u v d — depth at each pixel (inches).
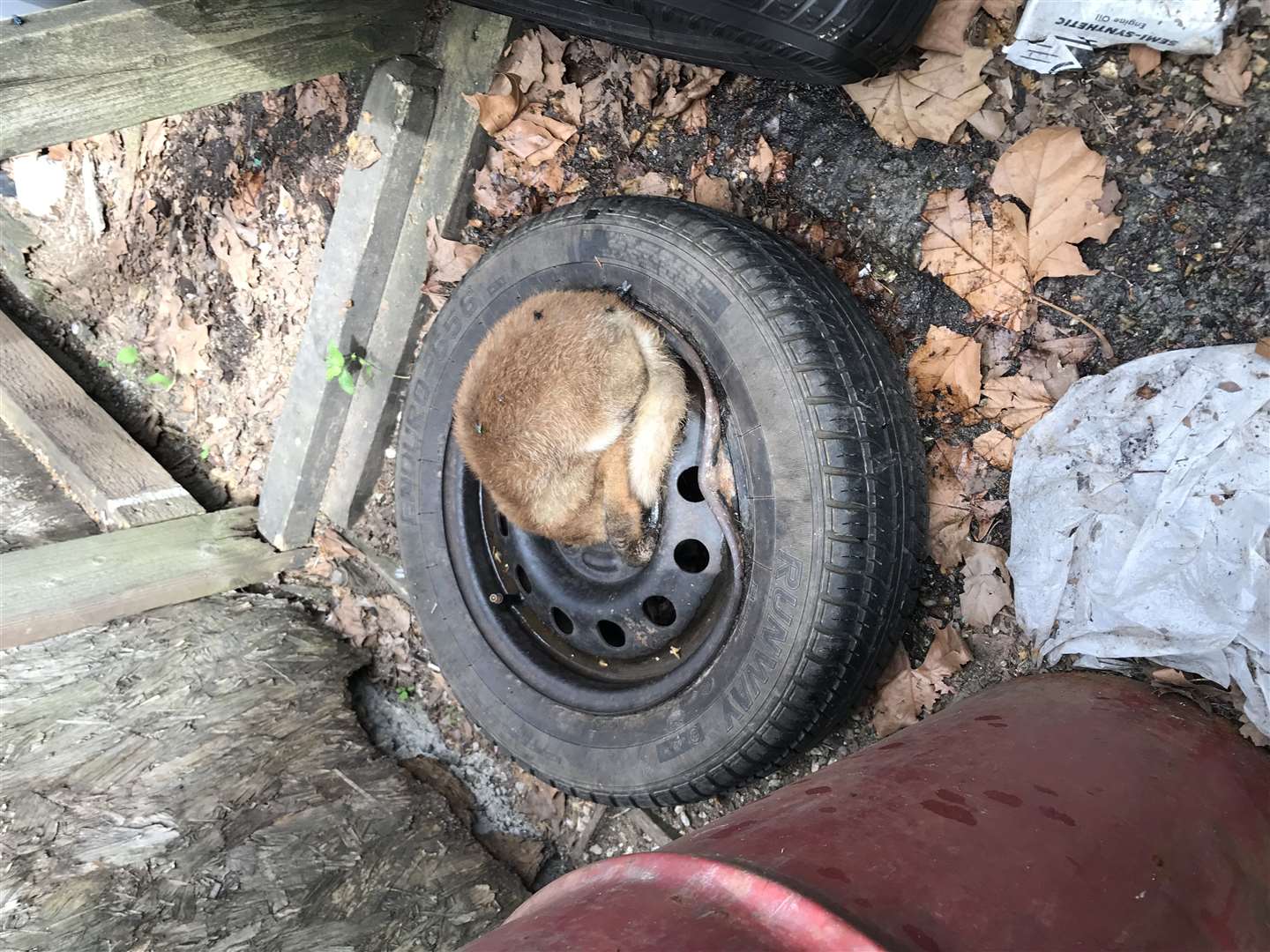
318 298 54.5
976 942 21.3
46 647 52.6
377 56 47.8
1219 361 33.7
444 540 48.8
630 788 42.2
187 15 40.9
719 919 19.7
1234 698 32.9
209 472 65.9
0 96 38.4
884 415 37.6
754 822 27.4
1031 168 37.2
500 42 47.6
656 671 42.8
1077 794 28.6
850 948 18.7
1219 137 34.5
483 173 50.6
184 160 61.8
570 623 45.8
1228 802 29.9
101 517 61.2
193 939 41.5
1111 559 34.8
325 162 55.8
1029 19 35.4
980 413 39.4
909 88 38.7
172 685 51.9
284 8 43.7
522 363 42.9
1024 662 38.5
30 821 44.8
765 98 43.0
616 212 41.5
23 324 73.8
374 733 54.7
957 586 40.2
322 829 46.6
